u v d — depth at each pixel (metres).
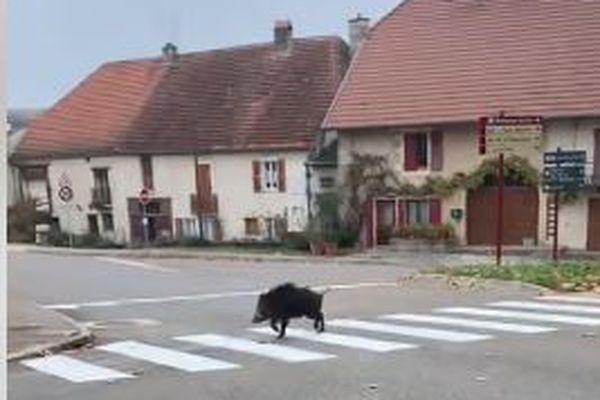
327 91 49.62
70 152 57.56
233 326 17.62
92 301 23.91
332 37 52.78
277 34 53.72
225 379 11.67
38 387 11.62
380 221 44.59
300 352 13.71
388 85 45.28
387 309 19.34
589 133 40.06
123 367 13.04
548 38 43.34
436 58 45.28
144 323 18.92
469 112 42.25
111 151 54.78
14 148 61.50
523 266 27.09
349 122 44.75
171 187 52.50
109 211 55.62
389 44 47.12
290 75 51.72
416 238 42.84
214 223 50.59
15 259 42.31
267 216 48.62
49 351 14.66
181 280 30.08
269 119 49.72
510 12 45.19
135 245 52.72
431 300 21.16
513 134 27.33
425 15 47.44
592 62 41.44
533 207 40.91
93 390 11.30
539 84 41.75
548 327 15.73
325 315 18.42
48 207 59.69
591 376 11.11
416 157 43.75
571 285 23.12
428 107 43.47
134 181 54.28
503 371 11.53
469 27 45.72
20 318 18.77
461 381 10.94
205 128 51.91
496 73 43.19
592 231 39.50
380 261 37.75
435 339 14.59
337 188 45.78
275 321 15.50
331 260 39.38
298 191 47.53
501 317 17.34
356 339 14.88
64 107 61.72
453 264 32.66
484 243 42.09
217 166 50.56
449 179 42.56
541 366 11.81
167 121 54.16
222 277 31.05
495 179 41.56
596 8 43.31
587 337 14.40
